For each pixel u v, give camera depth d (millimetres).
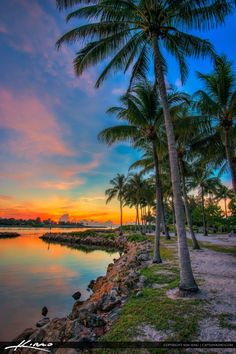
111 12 8375
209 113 13414
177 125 13688
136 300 6945
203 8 8352
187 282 7020
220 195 47000
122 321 5547
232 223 50281
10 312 10242
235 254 15234
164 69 10672
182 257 7234
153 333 4828
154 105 13031
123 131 12898
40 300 11914
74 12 8562
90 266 21984
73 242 53906
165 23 9117
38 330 6594
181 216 7426
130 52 9758
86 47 9289
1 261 24438
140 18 8836
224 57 12727
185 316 5484
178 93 12398
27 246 42500
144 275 9930
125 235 47094
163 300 6652
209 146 15328
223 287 7629
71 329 5605
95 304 7570
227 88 12938
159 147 14953
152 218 64188
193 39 9305
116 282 10484
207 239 29000
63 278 17000
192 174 20500
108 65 9727
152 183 33875
